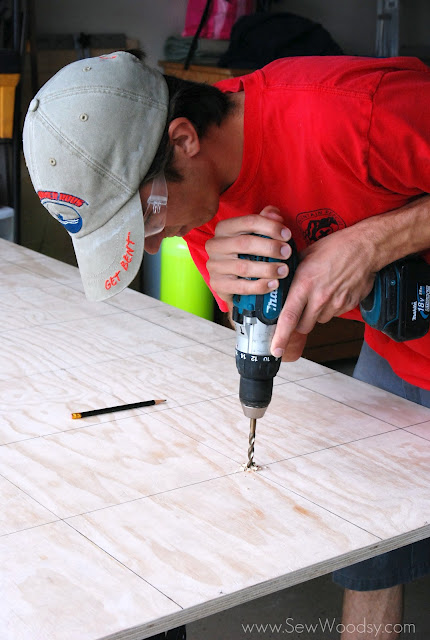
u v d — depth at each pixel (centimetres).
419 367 163
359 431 151
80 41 430
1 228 382
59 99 118
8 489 128
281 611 238
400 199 135
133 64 122
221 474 134
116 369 178
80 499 125
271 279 126
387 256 133
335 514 122
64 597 102
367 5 509
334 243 131
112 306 221
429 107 126
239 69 392
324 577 255
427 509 124
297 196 137
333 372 181
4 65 352
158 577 106
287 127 130
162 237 137
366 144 125
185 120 123
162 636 146
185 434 148
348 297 132
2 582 104
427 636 228
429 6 520
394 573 164
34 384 169
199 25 422
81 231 125
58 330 201
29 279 244
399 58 135
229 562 110
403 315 135
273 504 125
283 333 128
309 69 132
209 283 143
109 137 118
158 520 120
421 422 156
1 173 381
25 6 371
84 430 149
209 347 192
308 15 488
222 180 136
